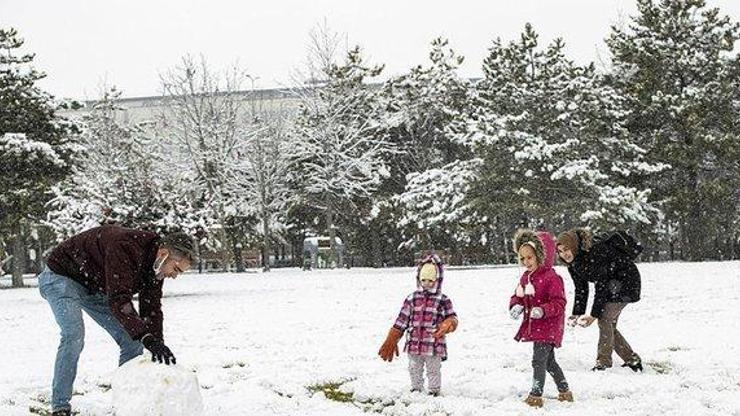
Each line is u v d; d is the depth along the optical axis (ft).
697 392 22.72
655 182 111.04
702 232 106.73
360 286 65.10
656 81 109.81
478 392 22.93
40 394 22.49
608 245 25.88
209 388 23.73
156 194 60.23
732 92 108.37
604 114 105.81
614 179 107.24
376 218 128.67
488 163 102.47
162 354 16.71
